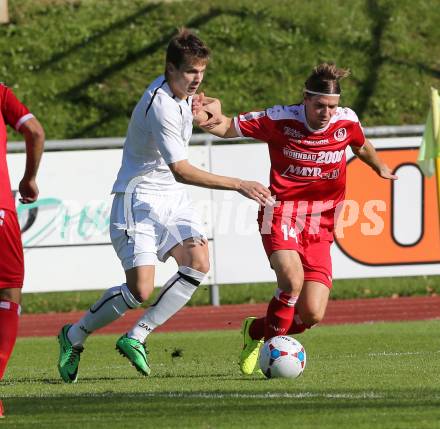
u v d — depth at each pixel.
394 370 23.44
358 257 42.34
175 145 21.91
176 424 15.97
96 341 35.66
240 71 62.81
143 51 64.31
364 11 67.50
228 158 42.47
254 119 24.09
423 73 64.19
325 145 24.03
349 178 42.22
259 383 21.47
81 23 65.94
